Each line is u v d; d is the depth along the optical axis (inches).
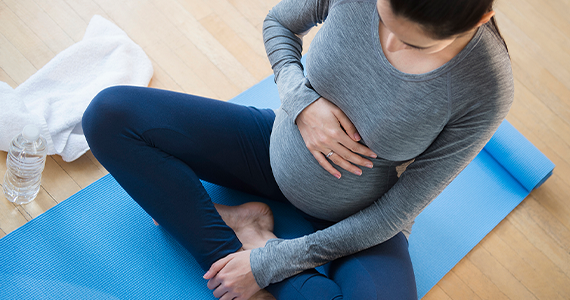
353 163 41.9
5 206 56.7
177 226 46.8
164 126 45.3
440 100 33.8
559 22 93.0
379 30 33.8
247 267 45.1
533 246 67.5
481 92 32.7
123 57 68.4
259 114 52.0
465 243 64.6
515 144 69.1
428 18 25.3
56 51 69.5
